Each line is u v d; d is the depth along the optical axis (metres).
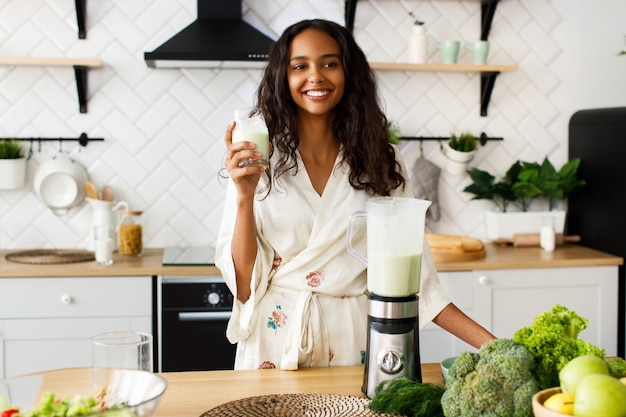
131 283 3.18
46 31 3.62
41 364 3.17
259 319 2.03
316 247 2.01
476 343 1.87
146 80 3.69
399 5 3.84
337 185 2.08
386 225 1.56
